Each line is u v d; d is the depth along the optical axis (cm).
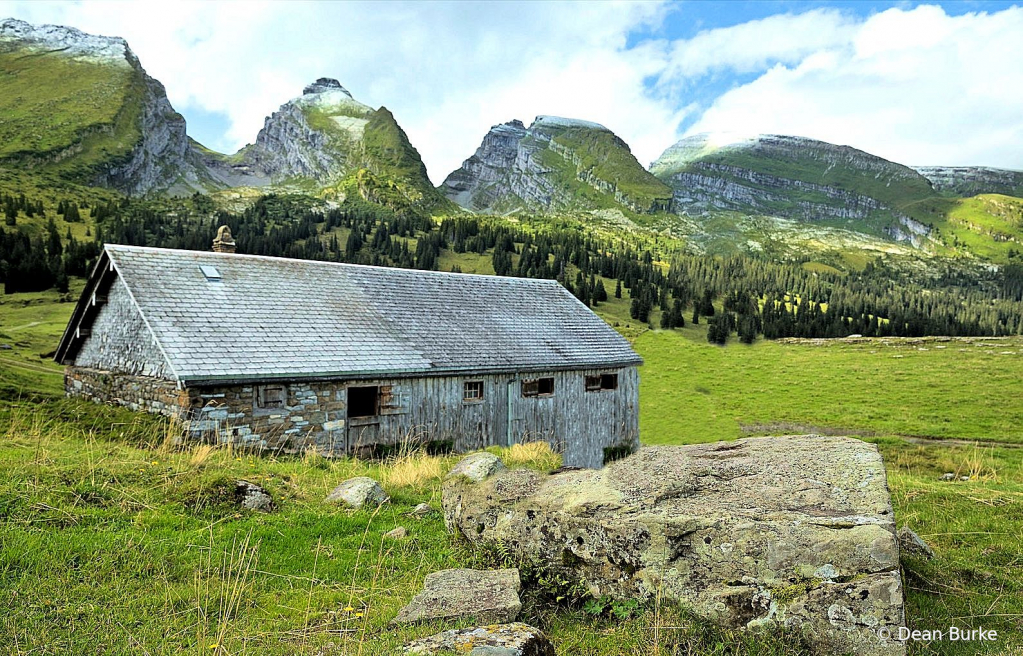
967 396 4516
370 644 579
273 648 584
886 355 6462
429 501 1172
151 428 1700
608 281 13650
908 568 794
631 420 2936
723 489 709
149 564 755
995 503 1146
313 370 1923
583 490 768
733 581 623
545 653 551
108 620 617
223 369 1762
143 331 1978
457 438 2300
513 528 773
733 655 577
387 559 837
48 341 4116
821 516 628
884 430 3847
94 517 883
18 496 893
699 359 6912
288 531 925
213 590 703
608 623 652
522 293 3111
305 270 2450
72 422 1742
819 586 589
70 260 9494
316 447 1941
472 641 533
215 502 1001
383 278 2652
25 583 673
